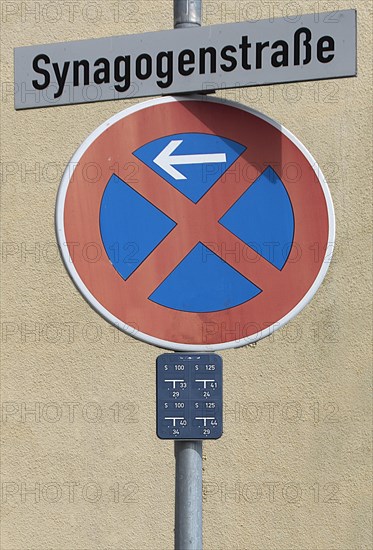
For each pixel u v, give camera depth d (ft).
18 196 13.30
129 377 12.78
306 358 12.32
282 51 7.81
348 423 12.14
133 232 7.64
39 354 13.07
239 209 7.62
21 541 12.94
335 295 12.28
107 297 7.57
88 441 12.84
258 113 7.73
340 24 7.73
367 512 12.03
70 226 7.65
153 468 12.64
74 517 12.83
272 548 12.26
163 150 7.75
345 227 12.30
